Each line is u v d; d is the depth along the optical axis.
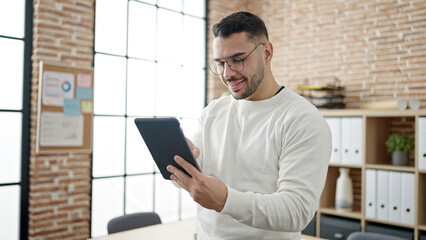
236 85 1.31
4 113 3.12
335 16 4.11
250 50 1.27
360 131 3.43
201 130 1.61
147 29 4.06
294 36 4.46
